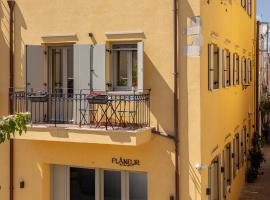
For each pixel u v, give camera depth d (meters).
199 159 14.66
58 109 16.42
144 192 15.55
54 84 16.56
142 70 14.85
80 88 15.58
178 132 14.85
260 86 44.12
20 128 10.77
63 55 16.50
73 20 16.05
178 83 14.82
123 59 15.63
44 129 15.23
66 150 16.16
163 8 14.98
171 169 14.95
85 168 16.23
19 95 16.20
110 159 15.64
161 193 15.08
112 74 15.72
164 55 14.98
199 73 14.60
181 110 14.81
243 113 27.45
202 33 14.80
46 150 16.41
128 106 15.34
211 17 16.31
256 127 37.72
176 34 14.79
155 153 15.12
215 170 17.78
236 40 23.59
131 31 15.30
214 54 17.30
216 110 17.42
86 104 15.66
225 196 19.81
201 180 14.66
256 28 37.53
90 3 15.81
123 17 15.43
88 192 16.22
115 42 15.61
